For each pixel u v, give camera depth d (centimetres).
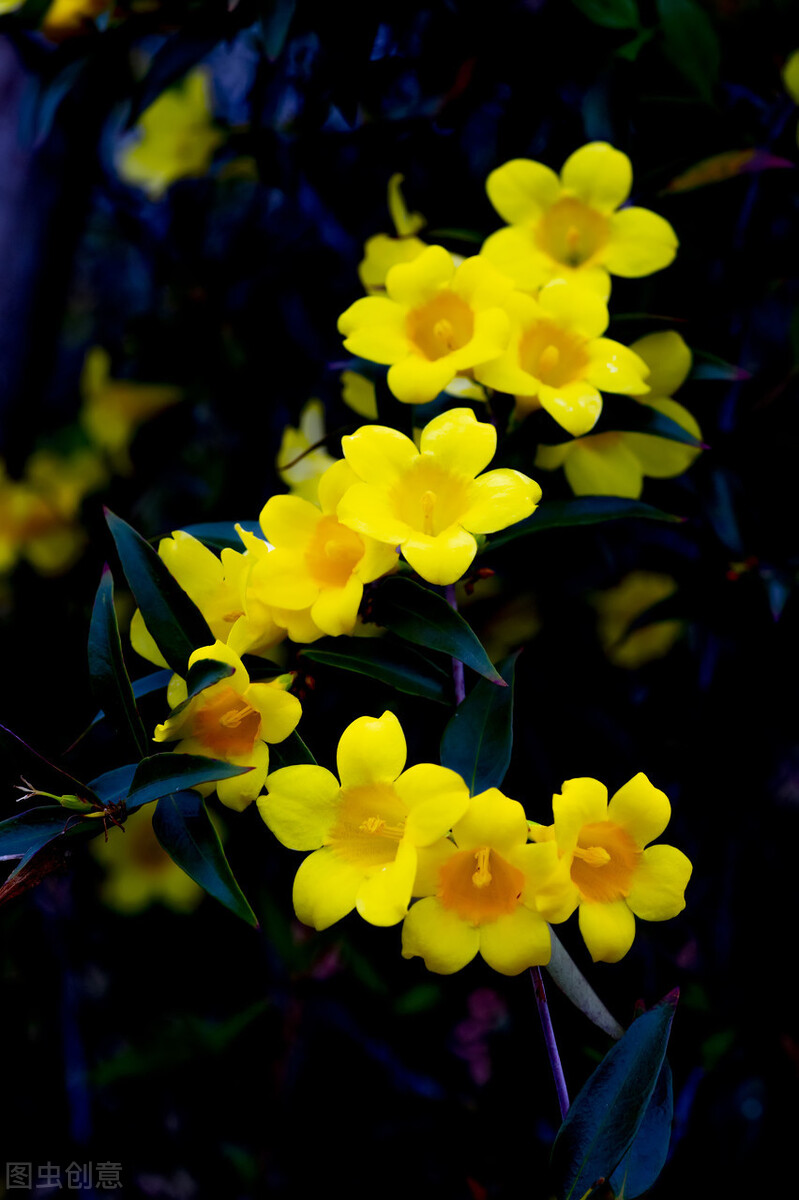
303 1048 63
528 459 46
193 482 68
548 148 51
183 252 60
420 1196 59
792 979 56
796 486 50
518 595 54
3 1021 65
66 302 64
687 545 55
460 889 42
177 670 43
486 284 45
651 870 43
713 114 49
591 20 48
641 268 47
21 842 42
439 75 50
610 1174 42
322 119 51
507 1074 58
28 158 58
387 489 43
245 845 55
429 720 49
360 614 43
